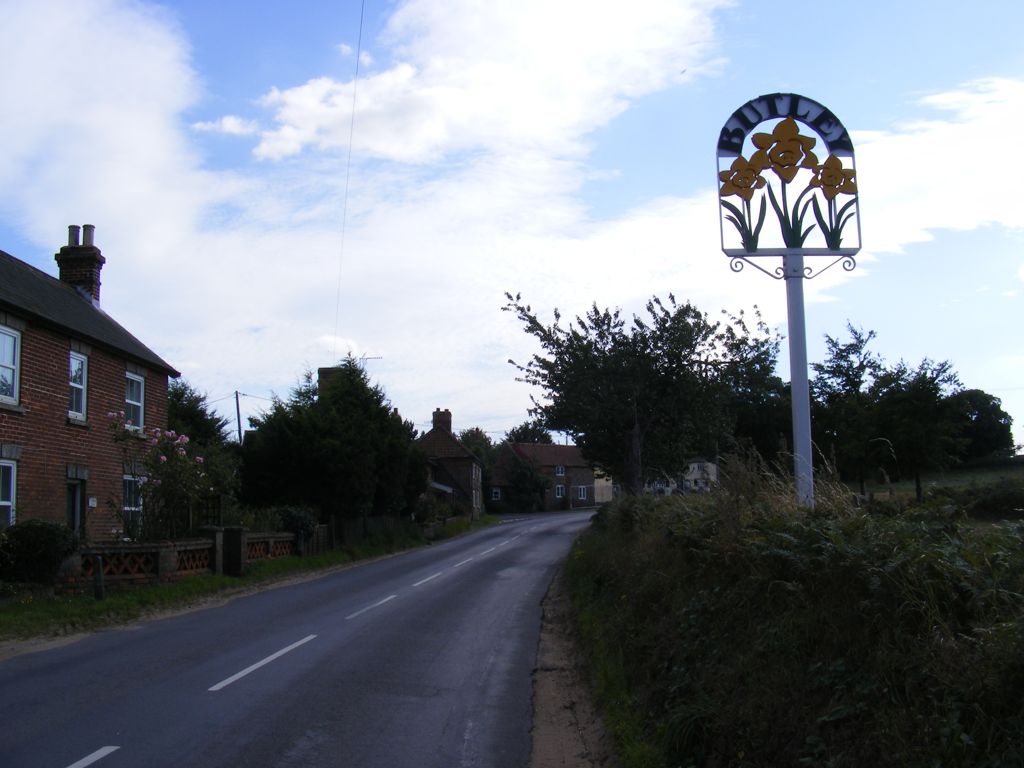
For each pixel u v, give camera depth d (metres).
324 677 9.88
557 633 13.92
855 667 5.23
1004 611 4.56
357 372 37.84
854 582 5.57
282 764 6.68
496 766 6.99
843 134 11.54
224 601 17.94
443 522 50.34
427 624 14.44
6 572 14.94
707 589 8.41
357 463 31.86
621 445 27.48
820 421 25.36
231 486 24.66
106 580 16.83
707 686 6.66
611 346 25.98
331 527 31.03
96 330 22.88
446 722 8.24
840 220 11.38
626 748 6.91
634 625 10.06
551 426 27.33
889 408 21.05
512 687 9.89
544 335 26.12
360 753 7.09
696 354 26.12
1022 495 10.24
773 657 6.09
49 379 20.28
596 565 16.94
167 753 6.80
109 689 9.08
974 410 29.33
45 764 6.47
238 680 9.59
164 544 18.50
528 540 42.22
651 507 15.16
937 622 4.78
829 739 4.83
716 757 5.82
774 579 6.83
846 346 25.48
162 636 12.87
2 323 18.55
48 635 12.95
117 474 23.31
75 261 26.23
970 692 4.09
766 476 9.28
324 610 16.19
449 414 75.88
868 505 7.65
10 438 18.69
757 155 11.48
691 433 27.12
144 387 25.20
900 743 4.20
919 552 5.21
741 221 11.43
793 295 11.30
